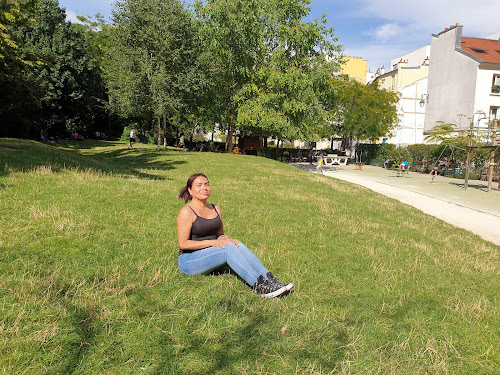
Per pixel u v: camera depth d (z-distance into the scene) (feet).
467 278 16.19
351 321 10.54
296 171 61.67
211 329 9.52
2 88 70.54
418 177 79.97
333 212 27.27
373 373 8.34
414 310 11.65
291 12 82.43
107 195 22.88
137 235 16.28
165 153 75.36
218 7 77.51
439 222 32.37
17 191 20.67
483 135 79.82
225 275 12.84
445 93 117.29
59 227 15.65
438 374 8.47
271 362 8.45
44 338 8.35
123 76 79.46
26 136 84.74
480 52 113.19
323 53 85.46
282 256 15.75
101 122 152.66
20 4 57.98
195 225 12.41
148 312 10.03
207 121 101.81
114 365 7.90
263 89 84.69
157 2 74.95
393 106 114.01
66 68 102.83
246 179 43.83
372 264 15.74
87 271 12.10
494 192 56.08
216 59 83.46
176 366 8.03
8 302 9.61
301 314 10.68
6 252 12.63
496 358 9.34
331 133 119.96
